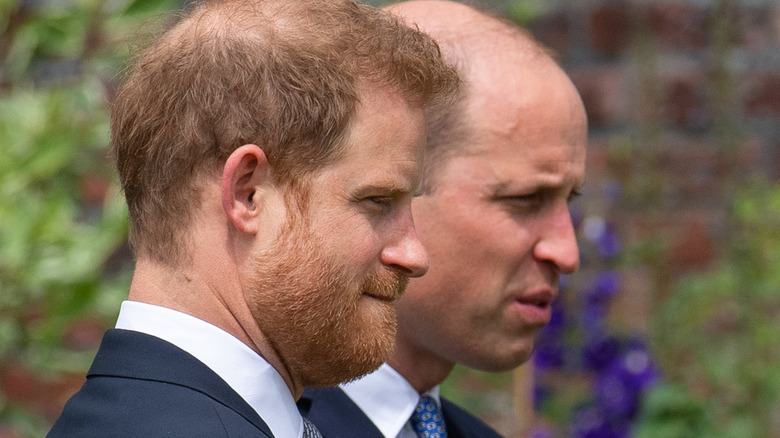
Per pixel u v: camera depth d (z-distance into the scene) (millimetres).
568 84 5227
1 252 7223
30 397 9383
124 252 9844
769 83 10773
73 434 3320
